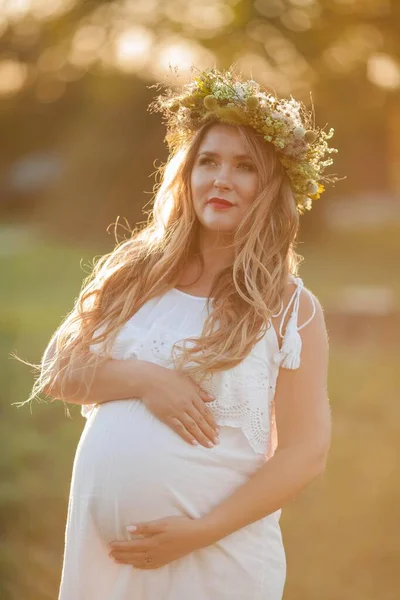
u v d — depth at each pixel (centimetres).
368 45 1076
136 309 285
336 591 473
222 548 263
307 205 293
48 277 1711
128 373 271
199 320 275
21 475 578
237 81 289
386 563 502
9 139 2908
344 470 643
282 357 264
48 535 510
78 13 1158
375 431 733
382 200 2588
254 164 278
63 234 2394
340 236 2375
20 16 1209
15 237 2411
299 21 1031
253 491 257
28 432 666
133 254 300
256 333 263
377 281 1670
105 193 2378
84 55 1293
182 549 256
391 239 2288
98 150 2388
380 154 2494
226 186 276
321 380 268
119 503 267
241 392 262
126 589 263
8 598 437
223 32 1034
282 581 278
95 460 273
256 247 275
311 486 617
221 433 266
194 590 261
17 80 1731
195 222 292
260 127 277
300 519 562
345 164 2512
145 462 265
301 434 262
